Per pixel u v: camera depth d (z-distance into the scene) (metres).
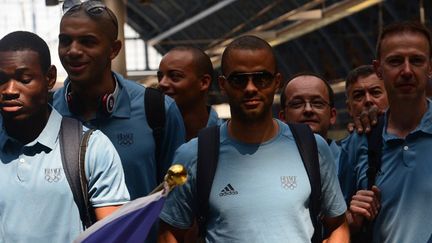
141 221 4.01
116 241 4.03
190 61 6.46
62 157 4.14
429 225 4.60
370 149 4.84
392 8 29.97
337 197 4.49
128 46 52.97
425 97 4.79
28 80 4.13
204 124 6.61
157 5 45.62
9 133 4.20
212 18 41.75
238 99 4.32
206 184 4.32
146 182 5.12
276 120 4.48
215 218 4.33
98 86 5.07
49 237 4.09
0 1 43.59
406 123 4.76
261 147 4.34
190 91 6.49
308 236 4.30
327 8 29.14
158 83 6.56
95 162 4.16
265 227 4.24
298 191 4.28
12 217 4.10
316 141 4.41
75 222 4.12
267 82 4.32
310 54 39.22
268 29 37.38
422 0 28.89
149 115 5.15
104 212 4.14
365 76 6.21
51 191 4.10
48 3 11.71
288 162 4.33
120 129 5.10
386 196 4.73
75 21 4.92
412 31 4.68
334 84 37.56
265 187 4.27
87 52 4.94
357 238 4.88
